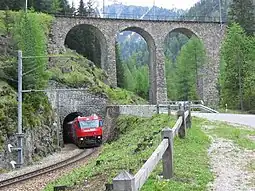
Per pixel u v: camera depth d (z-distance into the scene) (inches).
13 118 1273.4
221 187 392.5
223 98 2635.3
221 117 1275.8
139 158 580.7
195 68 3006.9
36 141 1397.6
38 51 1791.3
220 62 2901.1
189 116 855.1
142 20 2755.9
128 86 4478.3
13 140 1219.9
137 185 248.4
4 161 1119.0
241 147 632.4
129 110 1760.6
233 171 462.3
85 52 3627.0
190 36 3009.4
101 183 496.7
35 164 1250.0
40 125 1487.5
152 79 2851.9
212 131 864.3
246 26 3147.1
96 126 1764.3
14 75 1696.6
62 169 1010.1
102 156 896.3
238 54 2529.5
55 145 1695.4
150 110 1480.1
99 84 2411.4
